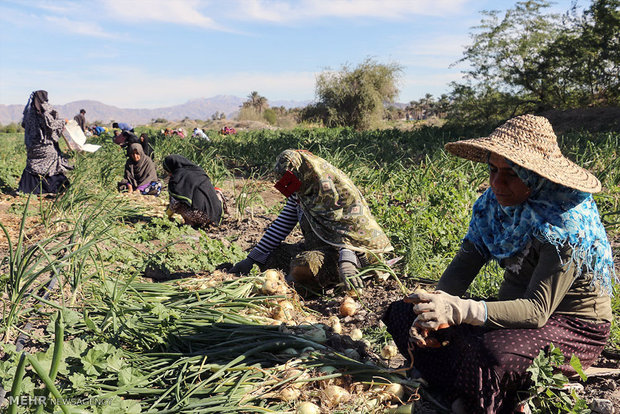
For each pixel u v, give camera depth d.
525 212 2.16
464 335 2.25
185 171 6.00
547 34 21.84
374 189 6.91
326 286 4.00
